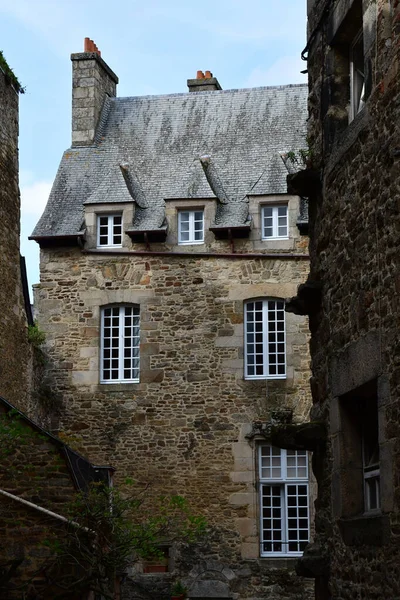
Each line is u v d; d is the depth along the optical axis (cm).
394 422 702
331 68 902
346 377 812
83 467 1199
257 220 1961
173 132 2181
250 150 2114
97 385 1941
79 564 1080
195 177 2028
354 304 806
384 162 742
